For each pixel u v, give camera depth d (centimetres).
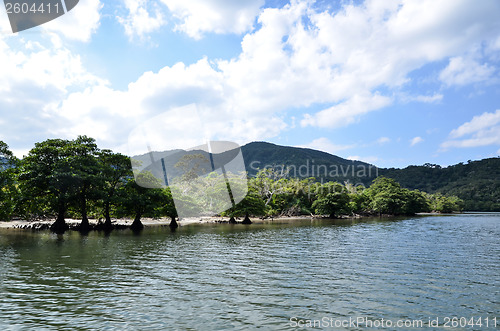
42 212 4572
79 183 4091
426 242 3512
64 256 2353
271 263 2142
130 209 4856
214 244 3172
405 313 1195
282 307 1234
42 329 996
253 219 8531
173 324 1048
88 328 1007
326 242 3412
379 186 14412
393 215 12544
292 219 8831
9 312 1143
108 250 2686
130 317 1106
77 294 1372
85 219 4481
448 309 1247
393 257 2447
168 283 1580
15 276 1691
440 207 15912
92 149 4603
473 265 2156
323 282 1628
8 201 3741
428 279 1728
